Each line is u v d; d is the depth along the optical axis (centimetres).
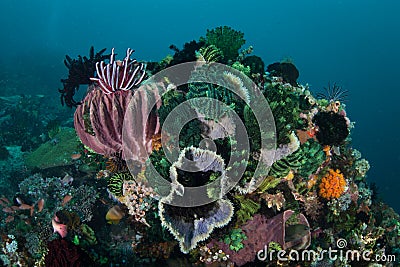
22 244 144
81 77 179
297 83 194
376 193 212
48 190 172
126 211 136
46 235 143
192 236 114
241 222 122
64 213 141
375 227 162
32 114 402
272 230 124
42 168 198
